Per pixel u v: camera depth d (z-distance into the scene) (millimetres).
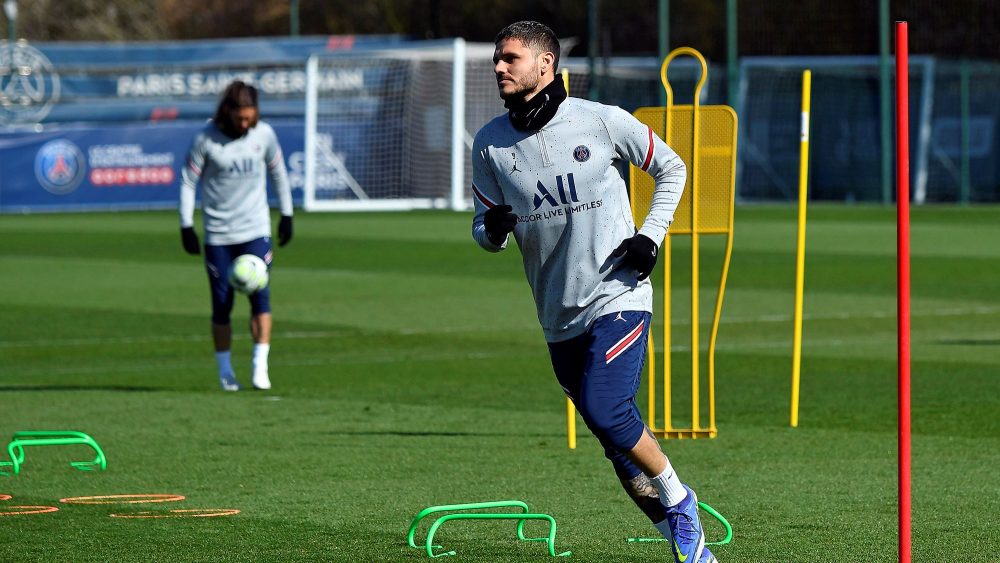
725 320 55906
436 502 26047
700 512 24938
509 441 32312
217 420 35594
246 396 39656
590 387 19438
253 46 147625
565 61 142625
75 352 49531
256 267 40219
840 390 39344
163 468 29500
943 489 26656
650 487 20188
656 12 168125
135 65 149000
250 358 48031
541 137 19500
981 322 54562
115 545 22797
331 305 62188
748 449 31000
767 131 140750
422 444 32000
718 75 142250
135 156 135875
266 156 41344
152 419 35812
